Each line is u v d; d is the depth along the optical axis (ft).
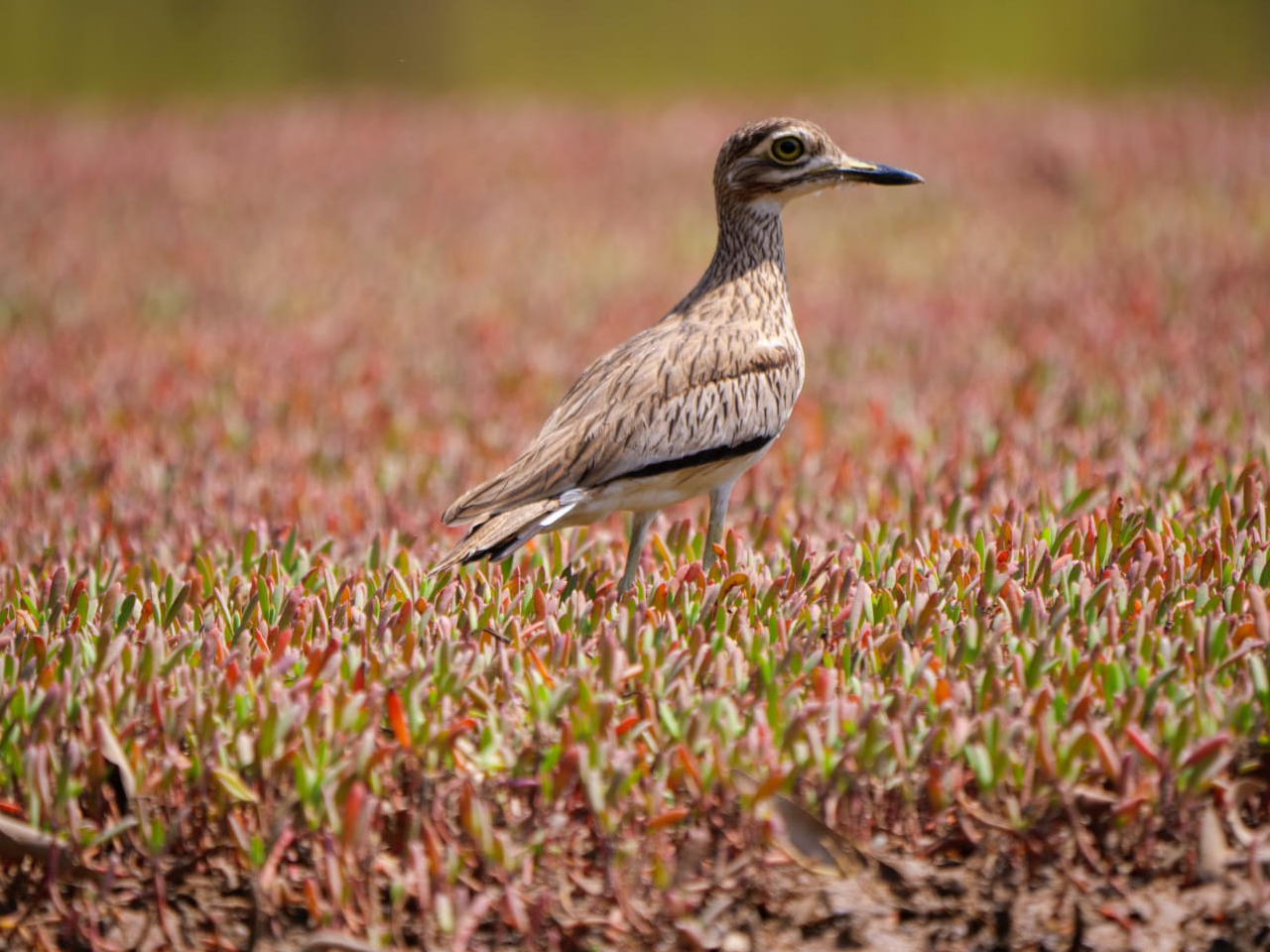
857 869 25.95
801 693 27.96
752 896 25.85
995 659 28.68
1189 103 117.29
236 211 94.53
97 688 26.78
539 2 209.87
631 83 170.19
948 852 26.32
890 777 25.98
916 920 25.76
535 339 66.90
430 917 25.25
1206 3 203.82
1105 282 71.26
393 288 77.71
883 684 28.48
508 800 26.37
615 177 100.78
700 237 86.89
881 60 181.06
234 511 43.19
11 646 30.19
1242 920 25.35
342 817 25.31
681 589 31.81
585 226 89.61
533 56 185.26
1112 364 56.18
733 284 38.70
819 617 30.48
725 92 138.41
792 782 25.91
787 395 36.88
